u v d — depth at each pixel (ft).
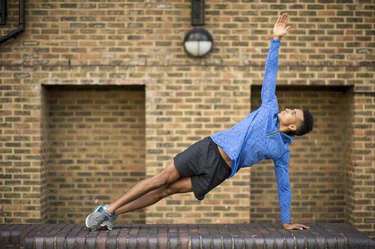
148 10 20.24
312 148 21.68
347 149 21.29
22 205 20.26
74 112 21.54
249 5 20.29
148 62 20.27
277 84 20.49
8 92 20.29
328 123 21.77
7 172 20.31
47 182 21.43
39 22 20.25
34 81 20.29
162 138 20.33
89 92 21.54
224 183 20.36
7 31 20.25
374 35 20.44
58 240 14.94
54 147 21.56
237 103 20.35
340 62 20.44
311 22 20.42
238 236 15.15
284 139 15.47
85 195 21.61
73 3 20.25
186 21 20.25
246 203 20.35
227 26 20.27
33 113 20.31
